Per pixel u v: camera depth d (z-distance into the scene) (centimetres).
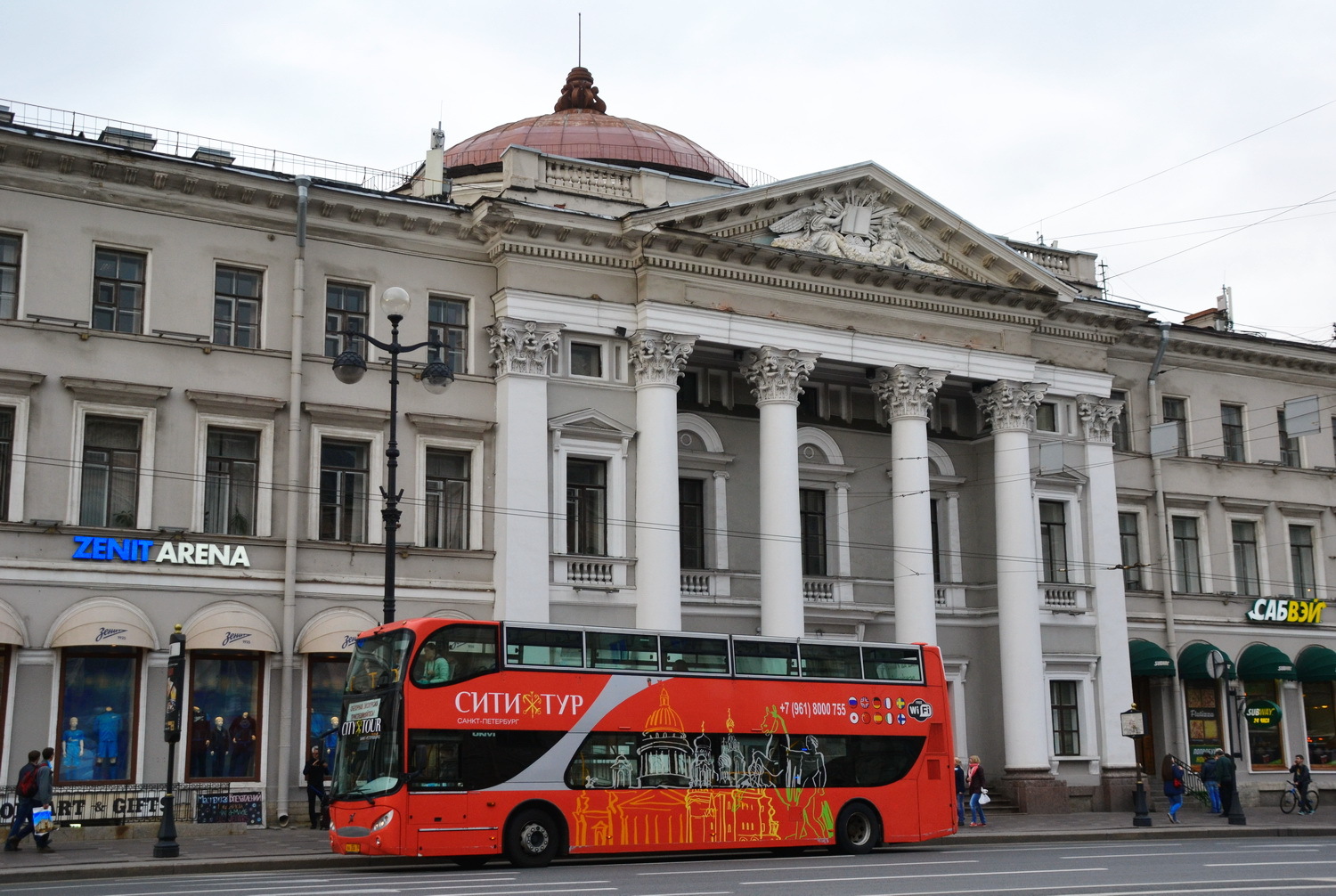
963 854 2389
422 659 2173
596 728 2281
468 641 2219
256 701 2900
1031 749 3631
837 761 2497
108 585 2788
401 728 2133
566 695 2269
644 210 3303
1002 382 3794
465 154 4300
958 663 3791
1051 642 3828
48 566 2738
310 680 2950
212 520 2947
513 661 2244
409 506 3119
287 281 3070
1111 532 3978
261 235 3059
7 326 2781
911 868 2003
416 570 3102
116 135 3075
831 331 3553
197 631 2825
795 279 3512
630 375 3366
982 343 3784
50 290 2833
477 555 3162
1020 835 2892
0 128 2772
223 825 2770
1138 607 4131
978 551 3922
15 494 2734
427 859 2366
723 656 2434
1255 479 4450
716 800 2356
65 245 2862
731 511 3603
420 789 2122
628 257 3366
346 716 2250
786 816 2412
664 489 3284
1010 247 3862
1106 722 3834
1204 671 4066
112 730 2766
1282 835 3159
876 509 3828
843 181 3584
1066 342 4009
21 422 2764
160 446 2891
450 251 3256
